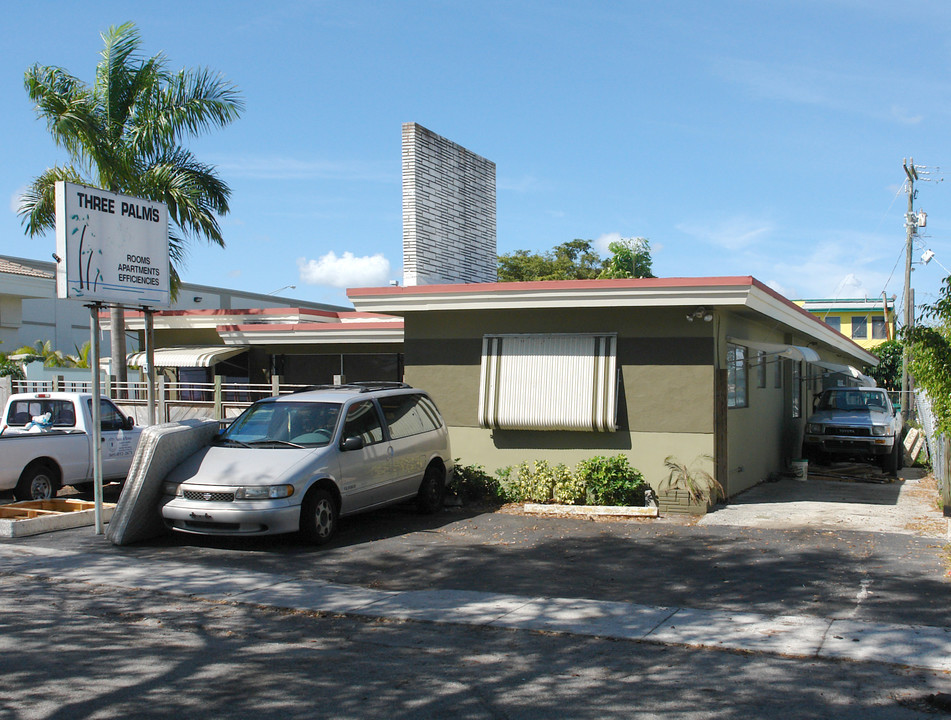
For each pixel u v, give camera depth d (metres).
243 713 5.02
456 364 13.75
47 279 28.67
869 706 5.07
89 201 10.45
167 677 5.65
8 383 19.61
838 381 24.94
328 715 4.99
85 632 6.70
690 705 5.11
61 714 5.00
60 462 12.77
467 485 13.02
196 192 19.75
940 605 7.27
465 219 18.38
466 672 5.74
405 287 13.13
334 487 10.16
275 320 22.12
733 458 13.77
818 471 17.53
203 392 22.70
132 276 11.05
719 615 7.04
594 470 12.23
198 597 7.77
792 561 8.98
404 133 16.34
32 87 18.38
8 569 8.80
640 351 12.65
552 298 12.33
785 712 4.99
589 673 5.70
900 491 14.67
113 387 18.88
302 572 8.69
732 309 13.00
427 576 8.51
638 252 30.22
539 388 12.94
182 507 9.64
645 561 9.03
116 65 19.53
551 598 7.62
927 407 19.03
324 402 10.90
